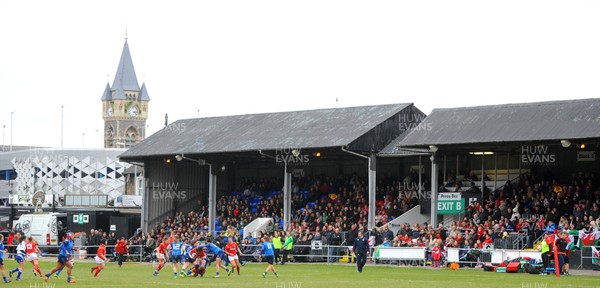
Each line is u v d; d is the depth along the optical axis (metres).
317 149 58.69
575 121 51.12
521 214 53.22
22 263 39.56
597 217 49.53
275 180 71.81
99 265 41.66
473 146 54.16
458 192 56.38
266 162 74.06
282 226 63.78
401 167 66.69
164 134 71.38
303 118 65.56
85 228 71.44
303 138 60.91
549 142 50.69
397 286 34.50
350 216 61.41
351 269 47.72
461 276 41.34
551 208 52.28
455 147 55.00
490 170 61.28
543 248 43.31
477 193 55.78
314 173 71.94
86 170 106.75
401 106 62.03
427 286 34.53
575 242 48.00
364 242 44.75
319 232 57.53
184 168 73.06
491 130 53.34
